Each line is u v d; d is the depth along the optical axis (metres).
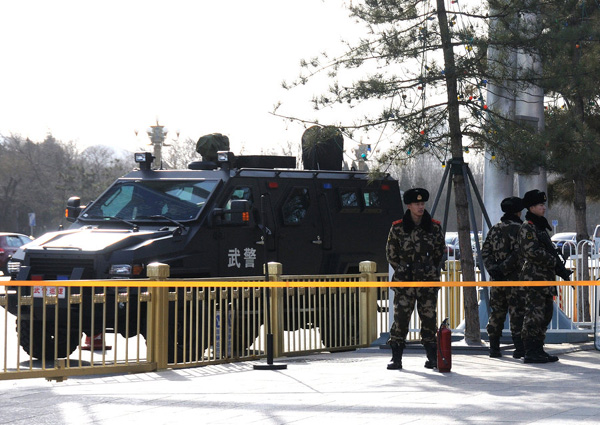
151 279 16.08
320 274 20.59
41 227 149.88
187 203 18.70
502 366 15.08
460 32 17.75
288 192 20.06
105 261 16.94
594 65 18.55
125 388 13.16
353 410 10.48
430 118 18.45
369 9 18.16
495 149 18.47
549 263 15.17
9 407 11.40
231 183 19.02
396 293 14.84
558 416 9.71
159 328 15.91
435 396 11.48
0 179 149.38
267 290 16.00
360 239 21.50
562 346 18.44
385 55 18.31
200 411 10.73
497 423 9.36
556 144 18.80
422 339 14.85
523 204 15.73
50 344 18.61
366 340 19.67
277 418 10.06
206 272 18.14
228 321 17.70
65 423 10.18
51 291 17.25
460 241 18.33
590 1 21.38
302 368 15.50
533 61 18.67
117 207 19.27
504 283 15.13
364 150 19.03
